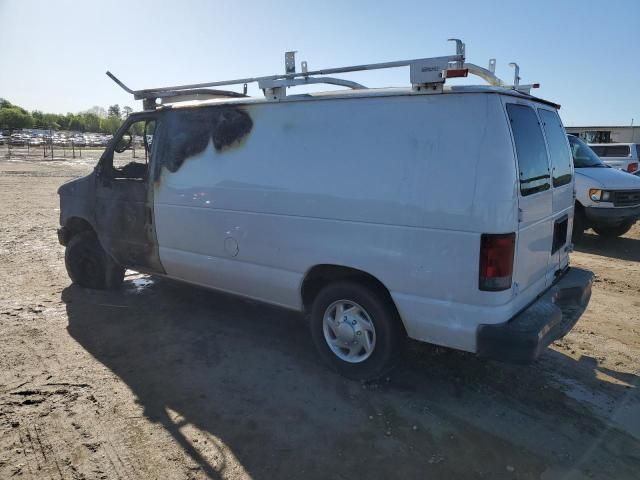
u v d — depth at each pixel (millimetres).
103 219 5750
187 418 3531
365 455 3174
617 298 6359
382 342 3838
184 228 4977
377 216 3656
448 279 3420
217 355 4516
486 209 3238
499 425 3514
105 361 4367
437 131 3422
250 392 3893
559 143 4438
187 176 4875
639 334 5180
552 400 3855
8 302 5781
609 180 9234
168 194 5055
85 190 5883
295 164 4098
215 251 4762
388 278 3670
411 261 3547
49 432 3346
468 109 3334
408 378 4137
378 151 3662
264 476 2977
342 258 3877
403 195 3533
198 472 2998
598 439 3383
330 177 3893
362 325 3961
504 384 4078
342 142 3840
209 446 3234
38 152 48562
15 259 7801
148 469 3016
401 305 3652
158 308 5672
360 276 3984
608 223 9227
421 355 4531
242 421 3510
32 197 15750
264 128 4305
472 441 3328
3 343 4684
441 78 3336
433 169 3422
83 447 3203
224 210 4602
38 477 2938
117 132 5547
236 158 4492
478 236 3270
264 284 4484
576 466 3107
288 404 3727
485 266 3277
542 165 3873
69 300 5891
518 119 3559
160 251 5266
